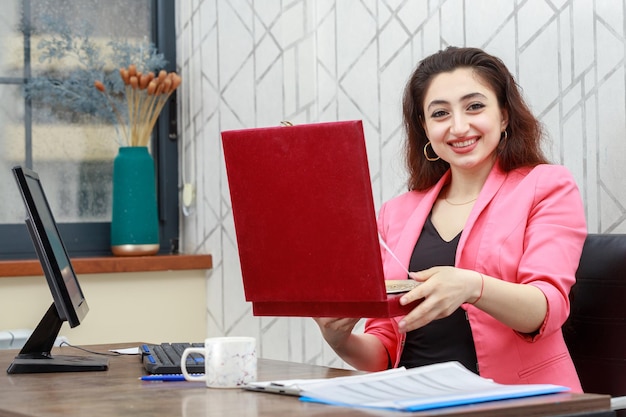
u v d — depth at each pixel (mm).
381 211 2414
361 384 1488
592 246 2131
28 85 3969
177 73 4230
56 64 4043
